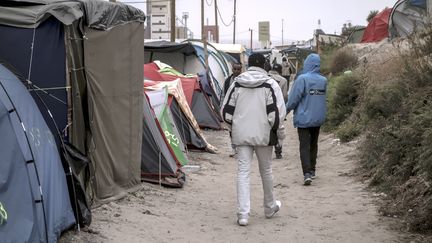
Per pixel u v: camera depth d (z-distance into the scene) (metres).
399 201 7.16
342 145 12.75
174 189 8.79
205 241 6.12
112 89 7.23
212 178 10.07
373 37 26.80
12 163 4.74
